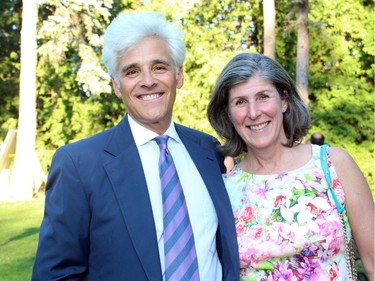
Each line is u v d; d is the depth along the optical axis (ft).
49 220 6.97
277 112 8.13
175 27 7.81
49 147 49.67
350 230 7.82
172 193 7.45
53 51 38.88
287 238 7.64
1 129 48.67
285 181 8.05
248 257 7.79
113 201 7.04
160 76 7.54
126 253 6.88
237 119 8.25
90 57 40.63
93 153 7.29
